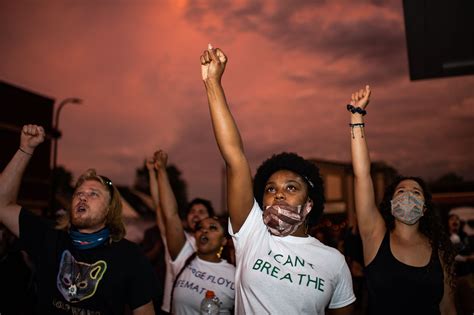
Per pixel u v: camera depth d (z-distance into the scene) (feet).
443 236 9.54
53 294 8.36
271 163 8.52
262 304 6.98
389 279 8.87
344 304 7.72
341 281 7.68
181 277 11.94
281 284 7.02
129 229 44.86
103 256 8.57
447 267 9.18
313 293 7.09
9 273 12.83
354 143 9.50
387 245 9.25
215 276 11.69
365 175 9.41
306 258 7.40
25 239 8.96
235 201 7.53
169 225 12.88
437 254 9.21
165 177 13.34
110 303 8.32
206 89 7.47
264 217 7.53
